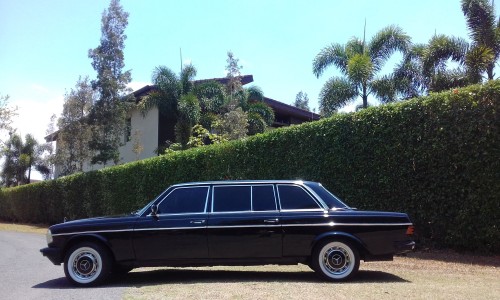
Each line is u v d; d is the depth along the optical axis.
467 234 9.93
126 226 7.86
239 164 14.59
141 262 7.83
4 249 14.77
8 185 49.22
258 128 26.05
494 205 9.51
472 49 20.59
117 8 28.17
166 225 7.80
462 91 9.99
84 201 24.08
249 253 7.72
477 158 9.66
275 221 7.72
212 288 7.09
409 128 10.75
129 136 31.03
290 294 6.58
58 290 7.54
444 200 10.20
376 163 11.27
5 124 38.25
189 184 8.22
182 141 25.94
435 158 10.30
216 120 25.55
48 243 8.10
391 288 7.00
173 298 6.45
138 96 30.64
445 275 8.22
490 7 20.83
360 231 7.65
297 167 12.91
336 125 12.18
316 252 7.70
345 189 11.79
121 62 28.02
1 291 7.57
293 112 33.06
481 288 7.00
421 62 22.72
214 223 7.77
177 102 26.69
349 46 24.50
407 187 10.76
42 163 47.38
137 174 19.42
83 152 29.86
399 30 23.75
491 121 9.52
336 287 7.09
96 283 7.85
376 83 23.20
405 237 7.70
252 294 6.59
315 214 7.77
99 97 27.95
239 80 27.09
